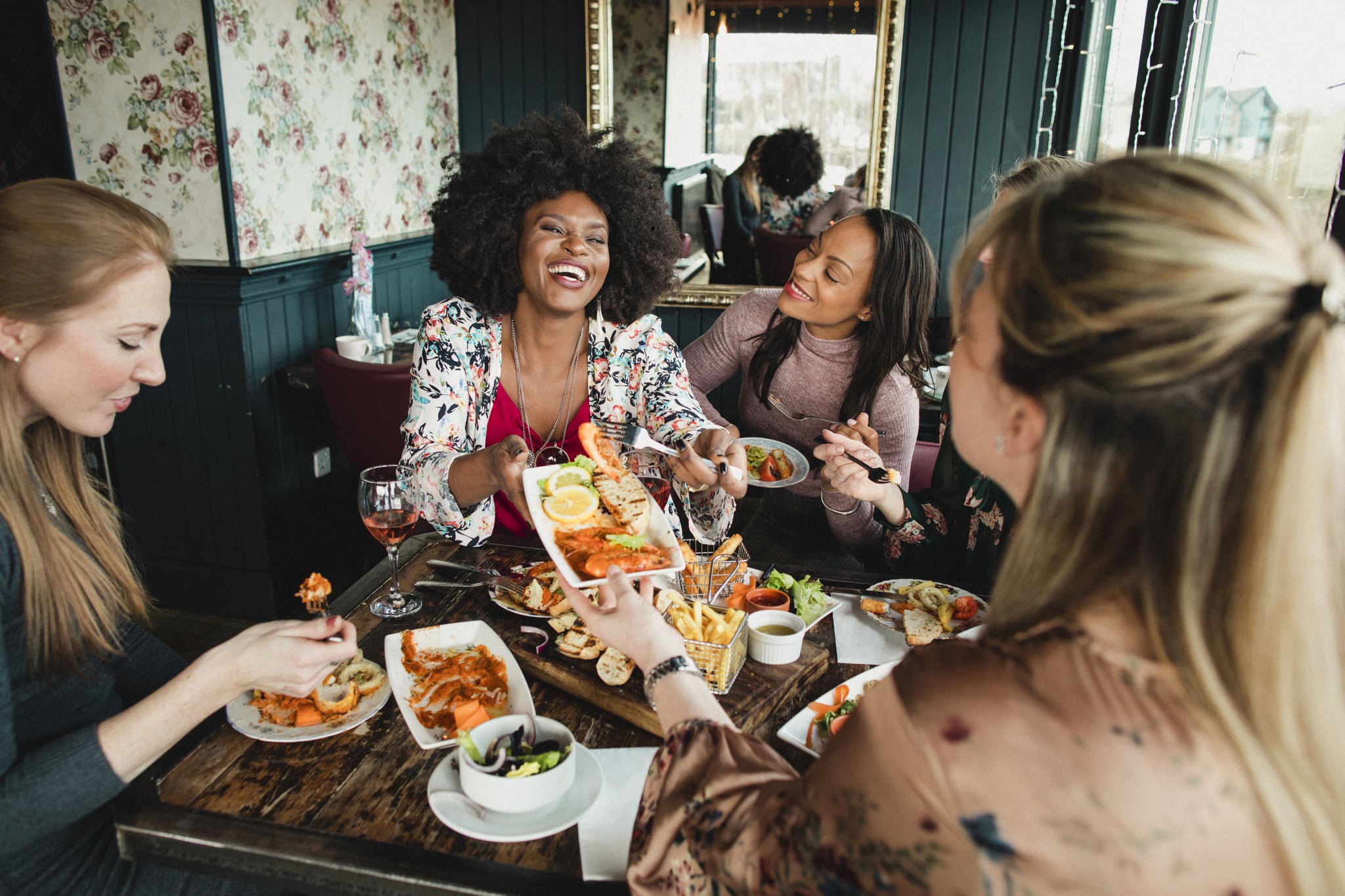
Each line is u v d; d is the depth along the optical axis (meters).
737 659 1.13
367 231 3.47
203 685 0.94
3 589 0.96
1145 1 2.67
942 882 0.54
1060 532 0.56
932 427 2.85
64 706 1.04
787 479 1.79
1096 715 0.52
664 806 0.74
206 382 2.84
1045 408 0.55
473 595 1.37
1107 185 0.53
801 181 3.51
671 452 1.43
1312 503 0.49
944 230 3.61
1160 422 0.51
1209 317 0.48
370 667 1.16
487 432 1.81
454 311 1.75
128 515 3.03
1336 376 0.49
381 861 0.86
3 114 2.77
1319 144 1.63
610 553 1.09
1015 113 3.47
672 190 3.61
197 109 2.61
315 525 3.25
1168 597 0.53
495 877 0.84
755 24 3.41
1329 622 0.51
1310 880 0.51
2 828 0.88
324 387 2.72
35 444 1.10
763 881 0.62
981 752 0.52
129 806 0.92
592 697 1.11
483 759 0.94
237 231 2.72
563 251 1.63
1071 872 0.51
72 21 2.62
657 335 1.86
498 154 1.67
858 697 1.12
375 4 3.35
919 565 1.68
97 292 0.95
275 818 0.91
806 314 1.95
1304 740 0.51
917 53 3.44
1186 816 0.51
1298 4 1.75
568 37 3.74
